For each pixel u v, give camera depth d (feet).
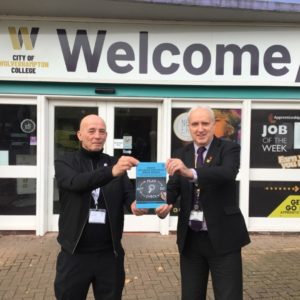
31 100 22.00
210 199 9.64
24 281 15.62
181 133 22.33
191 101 22.29
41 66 21.47
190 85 22.02
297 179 22.86
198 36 21.77
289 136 22.79
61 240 9.50
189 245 10.11
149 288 15.07
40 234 21.80
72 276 9.39
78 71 21.58
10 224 22.12
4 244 20.34
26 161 22.20
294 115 22.74
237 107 22.50
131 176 21.75
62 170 9.36
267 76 22.08
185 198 10.03
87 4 19.48
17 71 21.43
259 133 22.74
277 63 22.06
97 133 9.62
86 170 9.59
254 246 20.52
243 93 22.27
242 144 22.47
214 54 21.85
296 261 18.17
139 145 22.58
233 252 9.73
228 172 9.37
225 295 9.70
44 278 15.93
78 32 21.49
